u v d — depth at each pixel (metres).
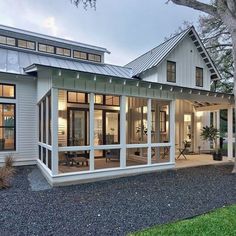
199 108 12.85
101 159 9.74
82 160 7.99
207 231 3.30
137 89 7.67
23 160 9.16
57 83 6.23
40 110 8.80
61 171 6.88
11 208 4.39
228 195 5.27
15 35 11.55
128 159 9.94
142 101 10.16
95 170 6.85
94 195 5.29
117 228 3.51
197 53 13.62
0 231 3.42
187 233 3.24
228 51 18.19
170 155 8.48
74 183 6.42
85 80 6.65
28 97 9.33
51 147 6.32
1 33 11.27
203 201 4.82
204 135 11.88
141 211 4.24
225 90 19.22
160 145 8.22
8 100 8.91
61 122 9.98
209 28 17.91
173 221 3.74
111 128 11.06
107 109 10.97
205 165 9.30
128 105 11.04
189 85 13.12
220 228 3.40
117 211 4.24
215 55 18.41
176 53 12.74
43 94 7.62
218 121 14.70
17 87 9.11
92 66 12.80
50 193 5.45
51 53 12.47
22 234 3.32
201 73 13.77
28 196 5.18
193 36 13.23
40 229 3.48
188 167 8.84
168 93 8.34
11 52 11.08
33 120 9.41
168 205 4.57
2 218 3.90
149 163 7.93
